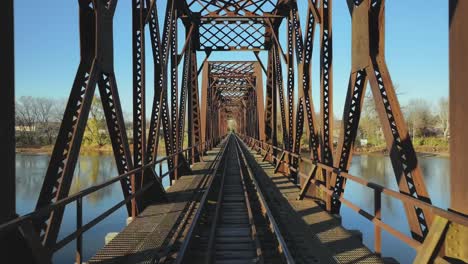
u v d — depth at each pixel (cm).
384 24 558
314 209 864
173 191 1133
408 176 495
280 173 1591
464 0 359
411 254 1098
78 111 504
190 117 2050
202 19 1753
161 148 4878
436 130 6319
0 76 326
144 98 869
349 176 622
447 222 366
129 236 646
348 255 545
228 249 625
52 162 454
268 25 1920
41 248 360
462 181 363
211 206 966
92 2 551
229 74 4016
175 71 1471
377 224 511
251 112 4656
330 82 858
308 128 1057
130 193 806
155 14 1041
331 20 854
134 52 869
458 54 368
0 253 325
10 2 338
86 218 1484
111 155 4256
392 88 529
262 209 891
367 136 4975
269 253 594
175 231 686
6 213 332
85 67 539
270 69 2200
